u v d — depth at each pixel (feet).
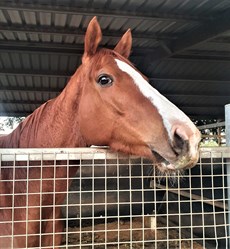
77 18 13.41
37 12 12.69
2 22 13.93
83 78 5.29
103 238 13.34
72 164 5.18
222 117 31.91
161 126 4.47
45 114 5.76
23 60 18.99
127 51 5.84
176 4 12.34
